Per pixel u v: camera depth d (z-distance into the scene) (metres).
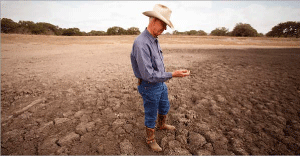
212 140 1.90
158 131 2.09
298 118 2.29
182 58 7.63
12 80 4.06
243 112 2.51
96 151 1.73
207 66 5.78
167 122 2.30
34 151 1.71
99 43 17.08
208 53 9.54
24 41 16.30
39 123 2.21
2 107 2.65
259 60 6.84
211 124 2.22
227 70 5.15
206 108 2.67
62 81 4.05
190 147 1.80
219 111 2.56
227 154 1.68
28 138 1.90
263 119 2.30
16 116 2.38
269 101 2.85
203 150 1.74
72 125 2.18
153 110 1.61
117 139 1.93
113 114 2.49
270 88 3.47
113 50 11.45
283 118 2.29
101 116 2.43
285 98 2.95
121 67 5.79
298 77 4.18
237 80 4.09
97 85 3.78
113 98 3.07
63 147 1.77
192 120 2.32
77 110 2.60
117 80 4.18
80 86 3.70
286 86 3.56
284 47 14.26
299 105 2.66
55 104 2.79
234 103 2.83
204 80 4.16
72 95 3.19
